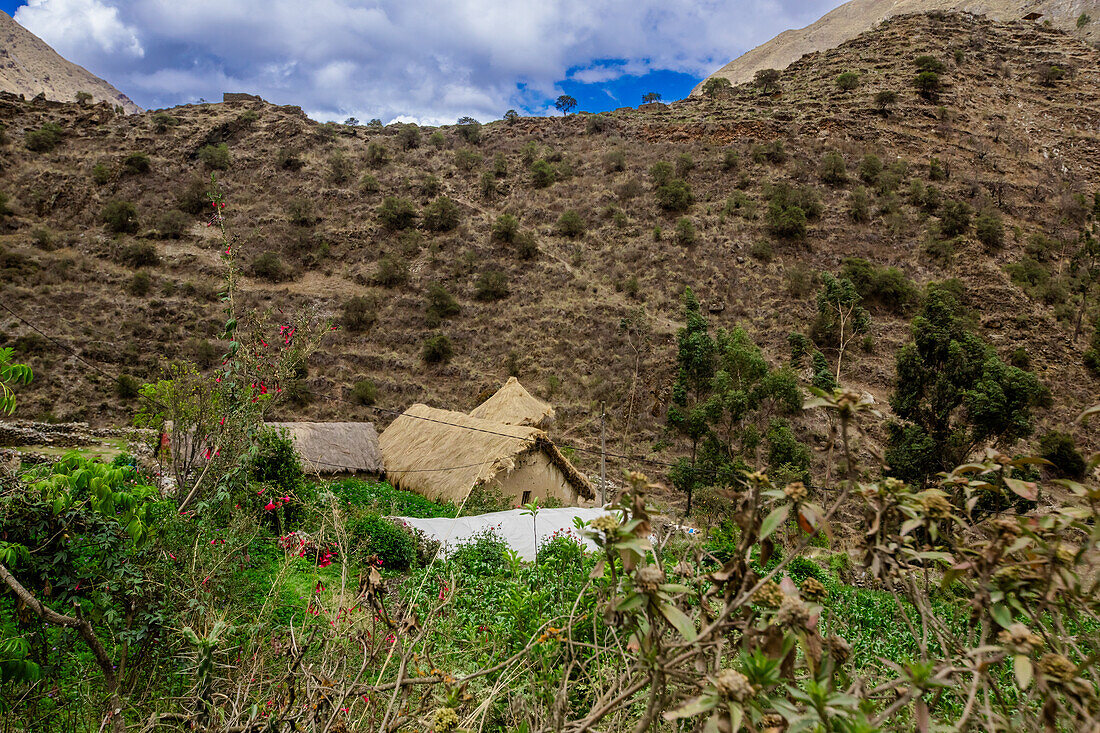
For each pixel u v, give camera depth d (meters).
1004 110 68.12
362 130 71.31
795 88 73.81
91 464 4.23
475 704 3.24
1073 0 101.44
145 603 4.39
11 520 4.03
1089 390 38.47
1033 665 1.72
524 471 21.81
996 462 2.18
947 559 2.05
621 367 41.53
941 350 25.75
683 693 2.10
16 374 4.27
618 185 58.44
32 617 4.07
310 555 8.35
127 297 44.47
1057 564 1.86
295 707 3.26
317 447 24.03
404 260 52.09
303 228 54.34
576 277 50.12
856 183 55.34
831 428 2.23
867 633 8.92
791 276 45.81
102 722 3.69
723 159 59.09
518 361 43.41
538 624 4.23
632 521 1.97
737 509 2.06
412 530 12.60
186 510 5.76
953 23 81.44
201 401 7.16
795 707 1.72
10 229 49.56
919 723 1.69
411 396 41.22
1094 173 60.75
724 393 29.28
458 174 62.50
